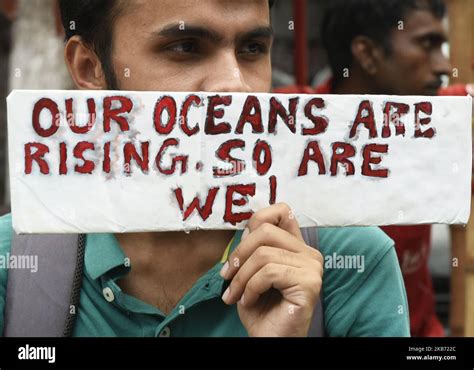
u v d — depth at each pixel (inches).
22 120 63.4
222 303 70.2
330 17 146.9
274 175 66.6
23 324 69.4
